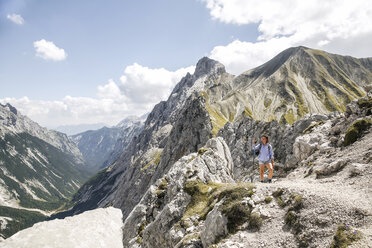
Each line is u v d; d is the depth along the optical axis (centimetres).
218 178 2795
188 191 2491
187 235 1748
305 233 992
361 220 895
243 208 1336
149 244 2364
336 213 980
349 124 2231
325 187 1256
